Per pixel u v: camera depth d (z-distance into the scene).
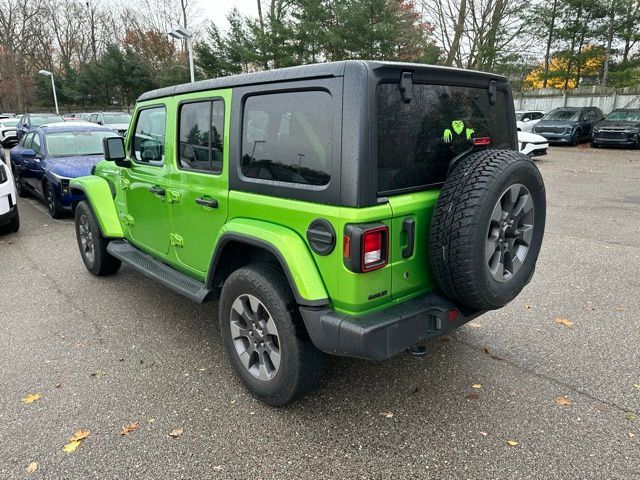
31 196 10.73
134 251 4.59
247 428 2.84
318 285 2.55
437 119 2.75
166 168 3.73
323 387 3.25
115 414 2.99
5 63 52.72
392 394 3.17
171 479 2.46
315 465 2.54
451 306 2.70
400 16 23.97
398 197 2.54
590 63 28.66
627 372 3.38
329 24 24.16
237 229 2.90
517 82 26.84
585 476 2.43
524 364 3.51
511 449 2.63
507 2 23.47
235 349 3.15
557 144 20.64
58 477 2.49
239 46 29.00
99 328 4.21
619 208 8.70
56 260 6.18
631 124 18.86
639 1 25.78
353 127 2.33
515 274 2.80
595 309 4.41
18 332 4.14
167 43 44.50
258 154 2.87
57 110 39.06
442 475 2.46
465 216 2.41
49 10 53.94
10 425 2.89
